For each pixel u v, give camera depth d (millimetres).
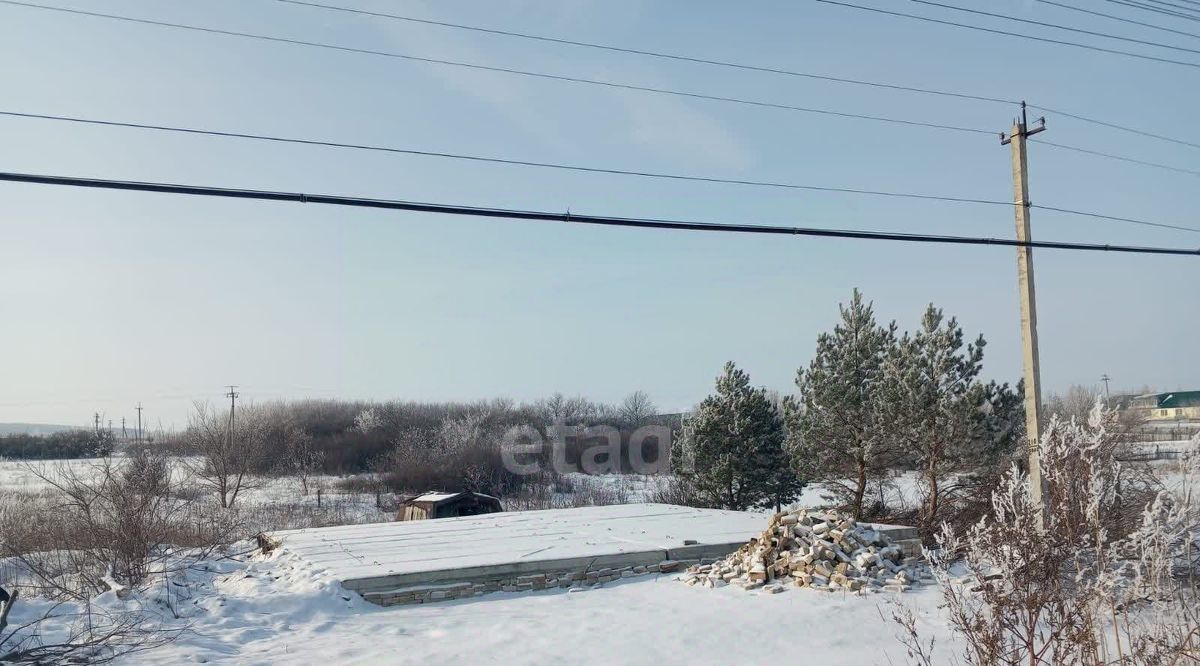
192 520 20828
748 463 33344
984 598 8297
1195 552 9125
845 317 25500
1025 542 7879
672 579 16281
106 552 15430
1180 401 84562
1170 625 7445
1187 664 7172
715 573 15820
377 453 64375
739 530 20016
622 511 24703
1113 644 8789
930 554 9117
